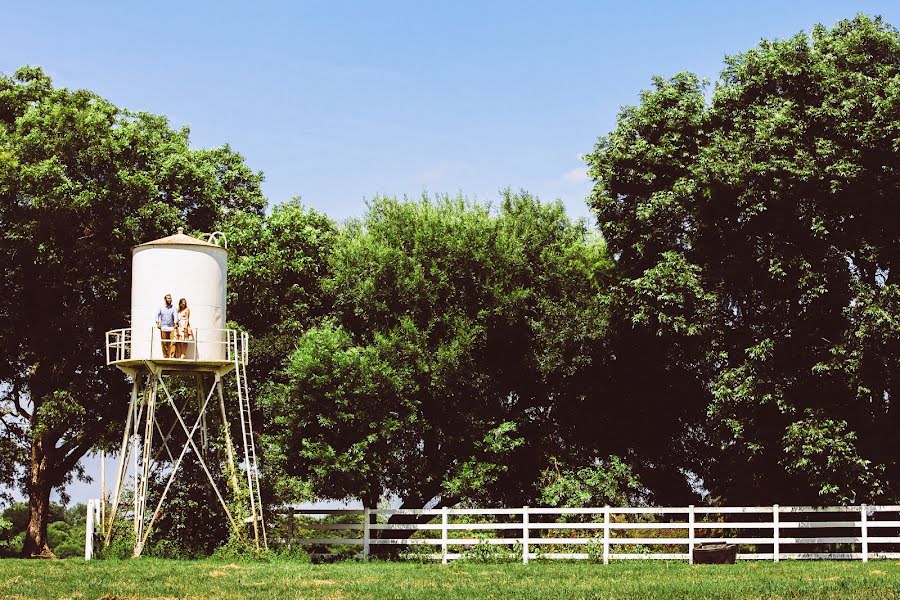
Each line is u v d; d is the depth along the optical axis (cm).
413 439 3725
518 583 2316
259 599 1969
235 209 4478
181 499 3194
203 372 3134
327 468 3266
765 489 3566
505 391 4003
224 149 4584
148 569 2522
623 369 3881
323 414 3369
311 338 3444
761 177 3253
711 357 3434
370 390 3412
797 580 2314
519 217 4056
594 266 3947
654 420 3909
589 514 3628
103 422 3984
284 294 4059
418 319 3809
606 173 3691
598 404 3941
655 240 3578
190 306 2962
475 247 3878
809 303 3288
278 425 3709
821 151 3188
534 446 3978
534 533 3750
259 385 3809
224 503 3039
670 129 3656
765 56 3494
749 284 3453
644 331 3700
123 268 3853
